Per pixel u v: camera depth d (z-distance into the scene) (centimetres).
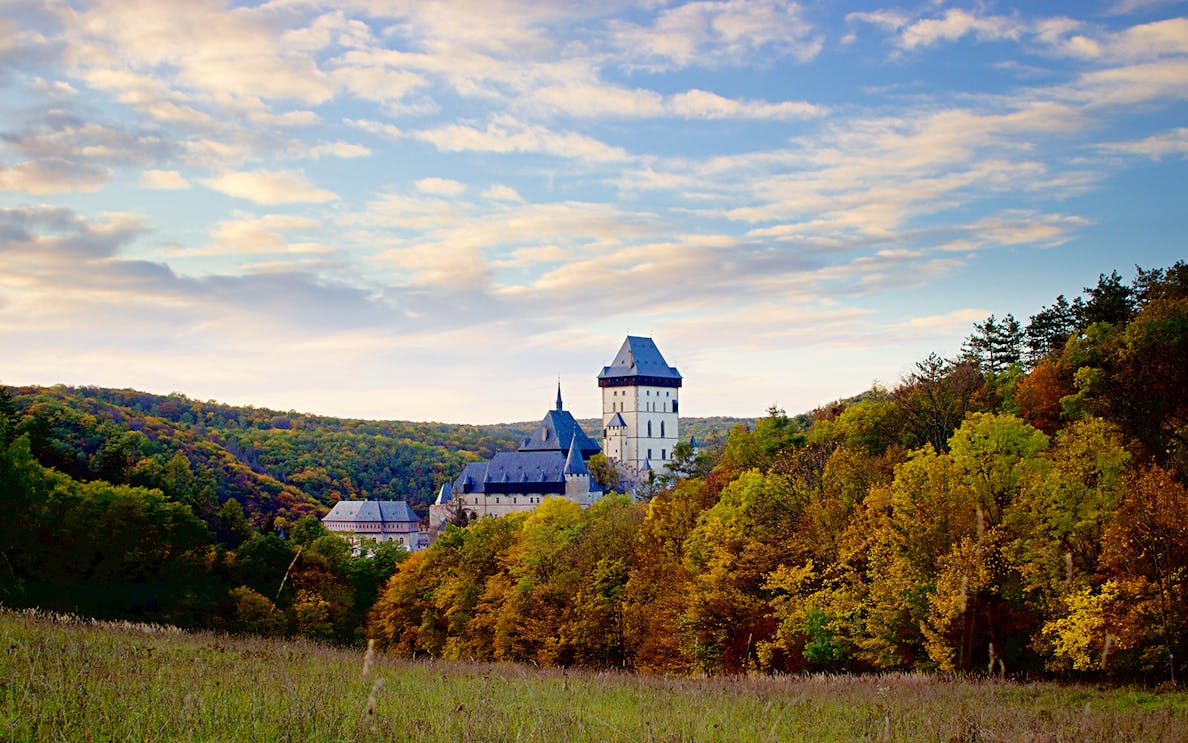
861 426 6606
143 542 8612
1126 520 3231
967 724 1856
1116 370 4694
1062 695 2706
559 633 6375
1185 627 3059
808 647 4231
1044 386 5428
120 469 12862
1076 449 3788
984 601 3403
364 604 10494
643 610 5791
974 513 3669
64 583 7812
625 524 7756
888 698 2353
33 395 19025
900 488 3938
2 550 6606
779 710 2033
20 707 1355
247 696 1599
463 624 7888
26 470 6762
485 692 2072
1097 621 3053
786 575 4641
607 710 1923
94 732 1282
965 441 3878
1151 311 4559
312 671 2178
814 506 5188
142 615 7919
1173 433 4231
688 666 4944
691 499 7144
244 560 9256
